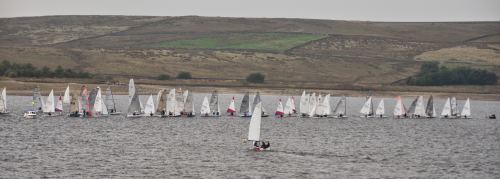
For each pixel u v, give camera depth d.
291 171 156.38
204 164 163.00
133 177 145.12
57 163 160.00
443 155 188.88
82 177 143.62
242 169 157.38
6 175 143.88
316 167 162.75
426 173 158.50
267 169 158.25
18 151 177.50
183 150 186.38
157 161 166.00
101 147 189.12
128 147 190.62
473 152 197.25
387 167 165.62
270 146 199.50
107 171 151.12
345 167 164.12
